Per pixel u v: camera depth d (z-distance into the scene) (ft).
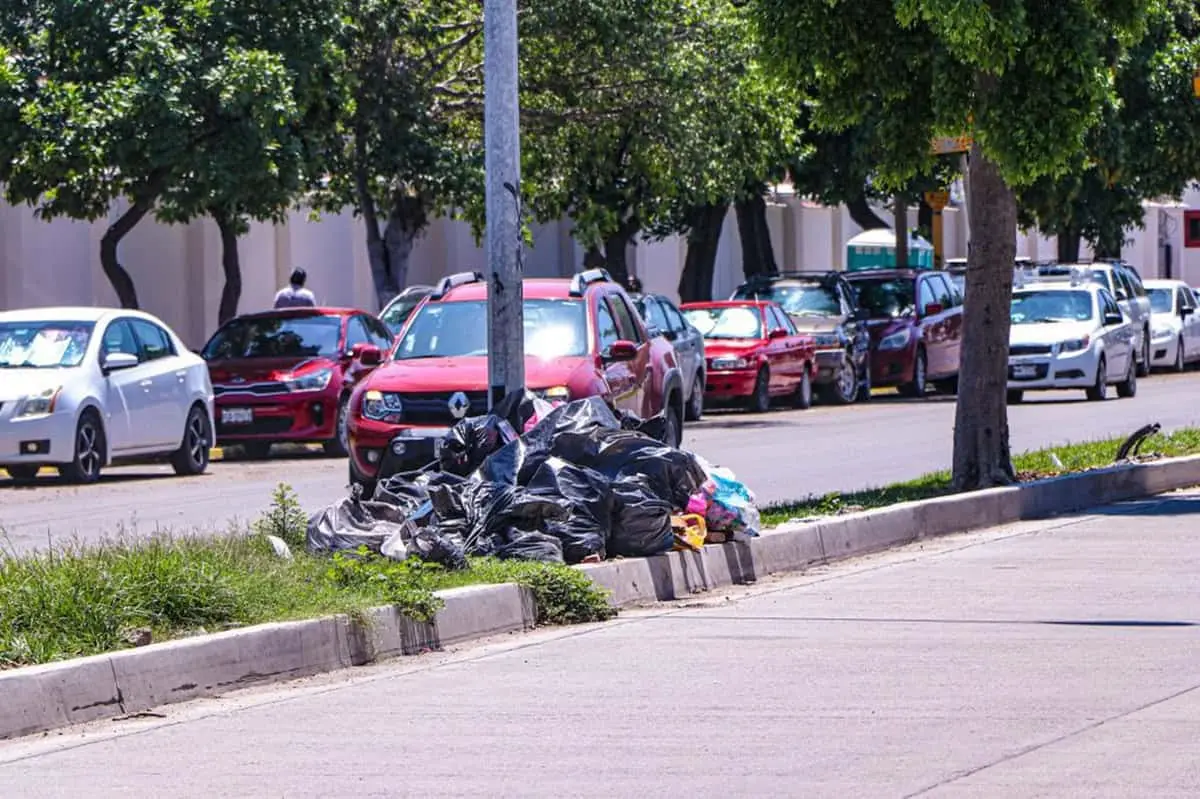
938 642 100.07
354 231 396.37
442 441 131.13
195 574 98.84
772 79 171.83
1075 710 81.30
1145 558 133.49
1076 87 160.35
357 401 167.84
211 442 227.20
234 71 244.01
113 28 246.06
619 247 358.84
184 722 83.76
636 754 74.54
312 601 101.45
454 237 426.10
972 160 168.76
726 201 357.00
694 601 119.55
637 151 306.76
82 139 240.32
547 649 101.40
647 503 122.93
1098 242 460.55
